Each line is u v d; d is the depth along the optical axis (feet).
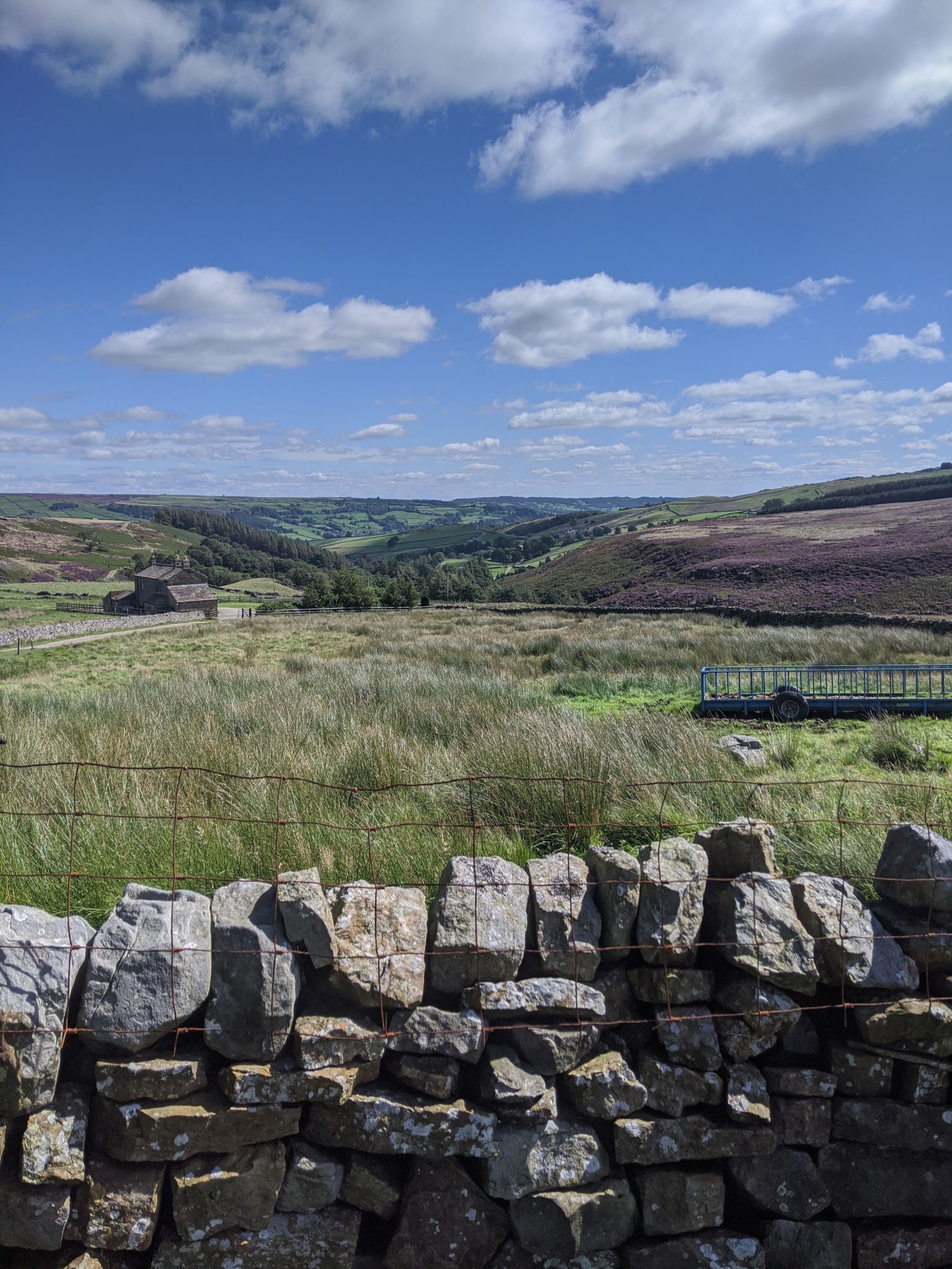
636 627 102.17
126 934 8.46
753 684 42.34
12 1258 8.24
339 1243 8.52
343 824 15.44
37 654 98.73
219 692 38.09
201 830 14.43
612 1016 9.35
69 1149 8.11
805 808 17.37
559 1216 8.68
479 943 9.04
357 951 8.88
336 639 101.60
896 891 10.11
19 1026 8.04
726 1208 9.39
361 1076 8.72
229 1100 8.31
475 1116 8.55
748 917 9.32
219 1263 8.36
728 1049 9.14
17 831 14.55
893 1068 9.37
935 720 35.37
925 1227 9.25
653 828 15.62
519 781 17.53
